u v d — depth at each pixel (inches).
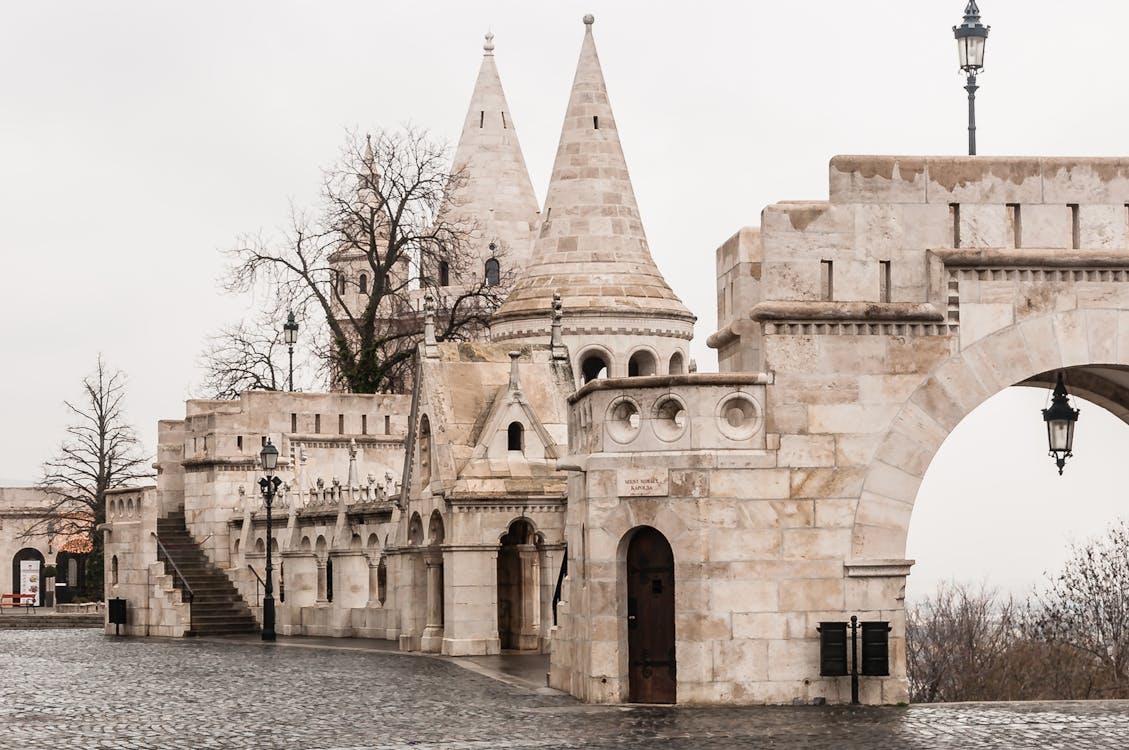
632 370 2449.6
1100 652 1833.2
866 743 918.4
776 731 971.3
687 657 1101.7
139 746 975.6
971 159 1118.4
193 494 2682.1
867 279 1112.8
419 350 1855.3
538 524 1752.0
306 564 2320.4
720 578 1102.4
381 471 2696.9
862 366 1114.1
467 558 1737.2
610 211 2464.3
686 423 1112.8
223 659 1737.2
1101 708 1076.5
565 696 1205.7
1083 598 1841.8
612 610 1130.0
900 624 1106.1
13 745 987.9
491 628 1744.6
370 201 3115.2
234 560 2600.9
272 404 2655.0
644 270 2468.0
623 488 1122.7
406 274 3710.6
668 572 1130.0
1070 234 1117.1
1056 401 1170.6
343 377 2974.9
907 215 1116.5
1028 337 1112.2
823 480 1109.7
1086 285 1117.1
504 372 1841.8
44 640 2329.0
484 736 979.9
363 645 1968.5
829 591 1105.4
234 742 984.9
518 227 3878.0
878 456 1111.6
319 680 1405.0
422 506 1822.1
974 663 1924.2
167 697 1272.1
